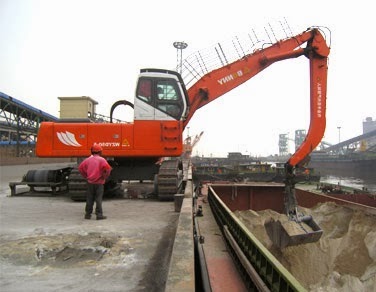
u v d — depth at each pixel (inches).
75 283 148.7
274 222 382.9
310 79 447.5
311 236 340.2
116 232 234.2
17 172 870.4
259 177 1030.4
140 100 379.6
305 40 454.3
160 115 380.5
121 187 494.6
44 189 488.1
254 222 423.8
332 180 2023.9
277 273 137.1
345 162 2765.7
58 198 407.5
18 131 1373.0
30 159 1307.8
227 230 244.1
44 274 158.2
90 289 142.6
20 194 437.7
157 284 148.9
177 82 385.4
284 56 460.8
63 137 379.6
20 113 1374.3
